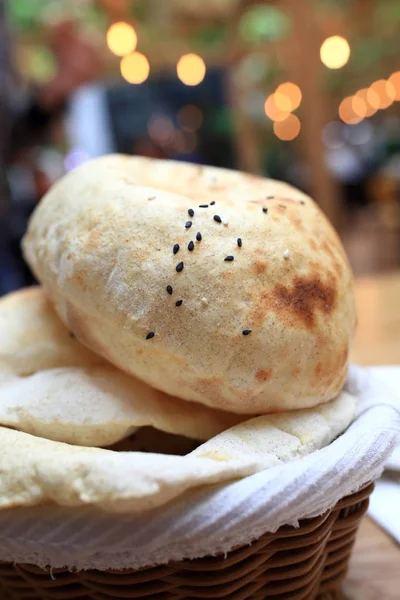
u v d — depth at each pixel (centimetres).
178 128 170
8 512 27
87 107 138
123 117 162
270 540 28
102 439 31
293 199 36
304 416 32
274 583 29
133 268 30
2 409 31
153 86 163
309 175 128
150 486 25
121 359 31
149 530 26
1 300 40
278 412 32
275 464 29
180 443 35
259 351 30
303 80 119
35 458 27
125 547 26
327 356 31
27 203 82
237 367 30
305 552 29
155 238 31
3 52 79
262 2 103
